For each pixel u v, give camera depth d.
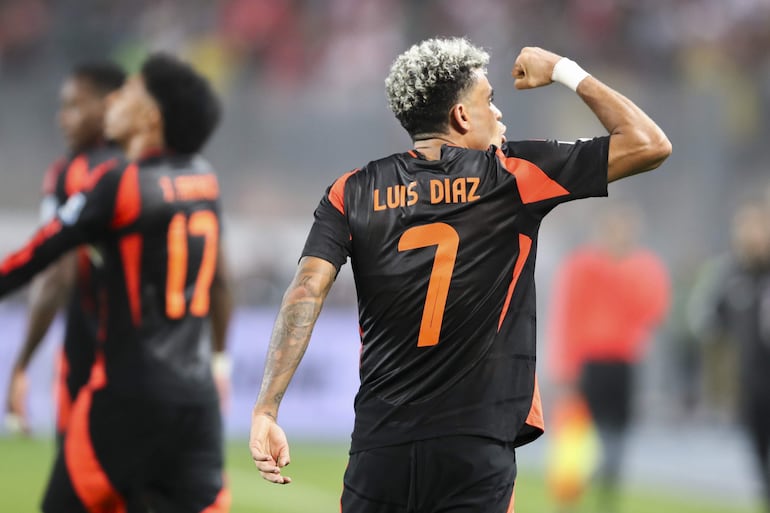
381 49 62.69
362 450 11.67
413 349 11.57
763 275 29.44
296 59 62.50
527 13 62.56
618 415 31.89
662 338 50.56
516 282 11.78
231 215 48.50
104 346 15.58
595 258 31.75
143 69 16.44
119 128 16.36
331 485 33.19
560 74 12.20
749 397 29.42
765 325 29.17
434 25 63.22
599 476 31.67
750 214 29.58
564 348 32.00
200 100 16.48
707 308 30.50
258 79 61.75
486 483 11.40
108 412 15.37
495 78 52.88
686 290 50.38
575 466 30.25
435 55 12.10
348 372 47.12
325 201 12.05
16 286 15.31
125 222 15.46
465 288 11.55
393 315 11.65
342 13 63.56
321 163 49.75
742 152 52.31
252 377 46.09
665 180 51.50
